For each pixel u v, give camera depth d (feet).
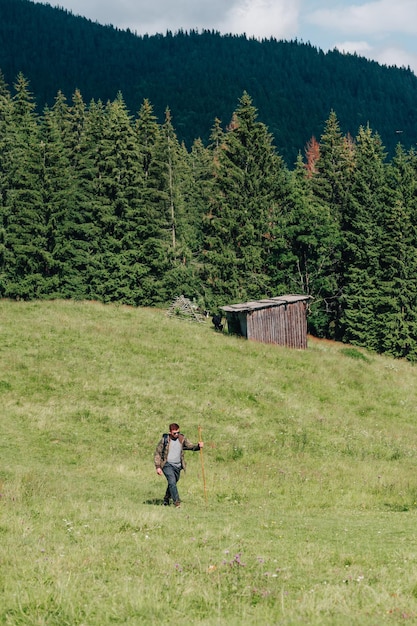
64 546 37.17
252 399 110.83
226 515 52.95
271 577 31.32
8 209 216.33
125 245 222.07
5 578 29.89
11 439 81.87
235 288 218.38
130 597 26.84
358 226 208.23
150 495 63.52
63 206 218.59
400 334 199.11
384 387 133.49
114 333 137.69
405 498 70.03
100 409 96.12
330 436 99.25
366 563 35.06
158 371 118.01
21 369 108.47
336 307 219.61
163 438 57.00
